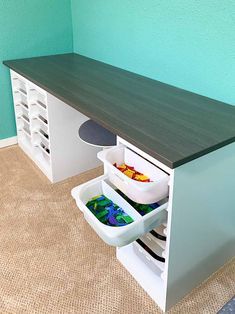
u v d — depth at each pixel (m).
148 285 1.47
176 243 1.28
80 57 2.55
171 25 1.69
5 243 1.77
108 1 2.09
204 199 1.28
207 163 1.19
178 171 1.10
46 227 1.89
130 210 1.31
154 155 1.11
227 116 1.41
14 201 2.11
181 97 1.65
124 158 1.43
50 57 2.55
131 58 2.07
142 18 1.86
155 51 1.86
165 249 1.32
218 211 1.40
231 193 1.42
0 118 2.67
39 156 2.48
